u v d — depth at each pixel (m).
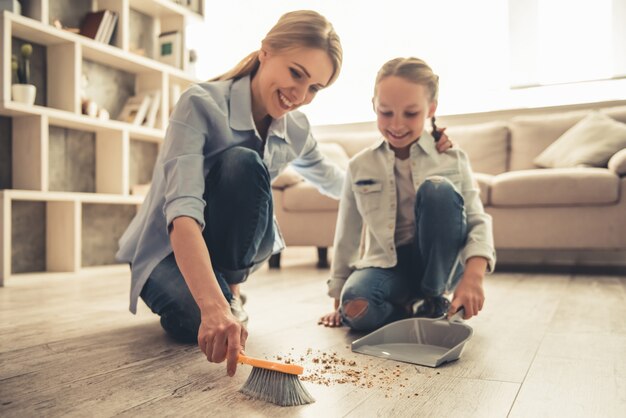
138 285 1.13
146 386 0.82
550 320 1.40
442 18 3.72
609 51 3.33
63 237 2.67
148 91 3.24
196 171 0.98
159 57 3.45
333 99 4.06
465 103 3.73
